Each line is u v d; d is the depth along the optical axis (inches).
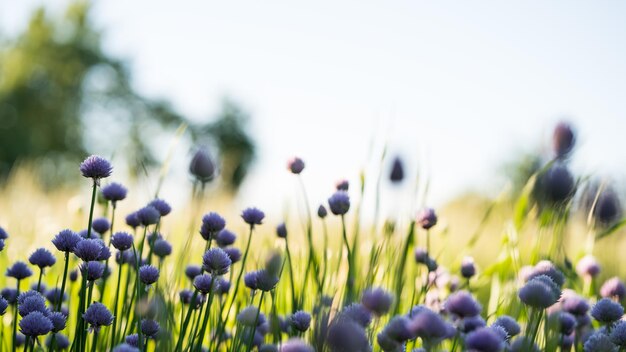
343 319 38.1
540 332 47.4
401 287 50.1
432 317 38.4
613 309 46.1
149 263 48.1
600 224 58.6
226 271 43.3
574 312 49.1
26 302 42.9
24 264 48.3
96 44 793.6
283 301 55.1
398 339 39.0
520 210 58.6
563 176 53.4
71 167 738.2
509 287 59.1
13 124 741.3
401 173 52.9
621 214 58.3
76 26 789.2
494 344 38.1
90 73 796.0
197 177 54.1
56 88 773.3
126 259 50.5
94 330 42.6
